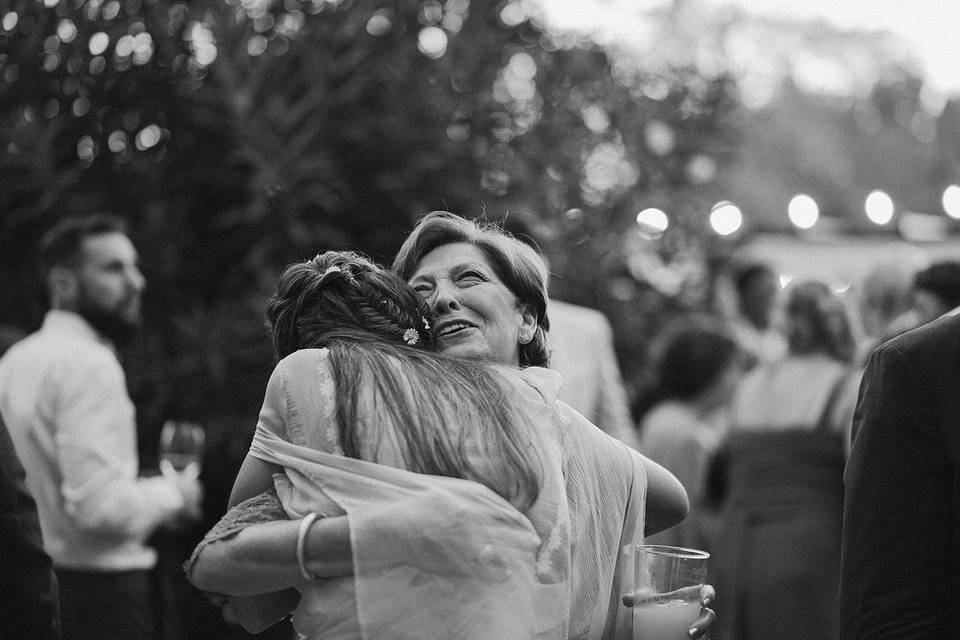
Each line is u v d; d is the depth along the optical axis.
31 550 2.50
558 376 2.12
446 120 5.45
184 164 5.19
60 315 3.61
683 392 5.16
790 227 9.35
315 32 5.30
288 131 5.16
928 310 4.49
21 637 2.49
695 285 6.93
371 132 5.33
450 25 5.77
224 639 4.22
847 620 2.10
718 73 6.98
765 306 6.79
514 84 6.02
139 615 3.47
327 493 1.87
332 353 1.96
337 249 5.16
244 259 5.27
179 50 5.16
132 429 3.49
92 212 4.96
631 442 4.44
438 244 2.25
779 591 4.60
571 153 6.04
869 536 2.08
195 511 3.53
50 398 3.38
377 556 1.80
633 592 2.10
